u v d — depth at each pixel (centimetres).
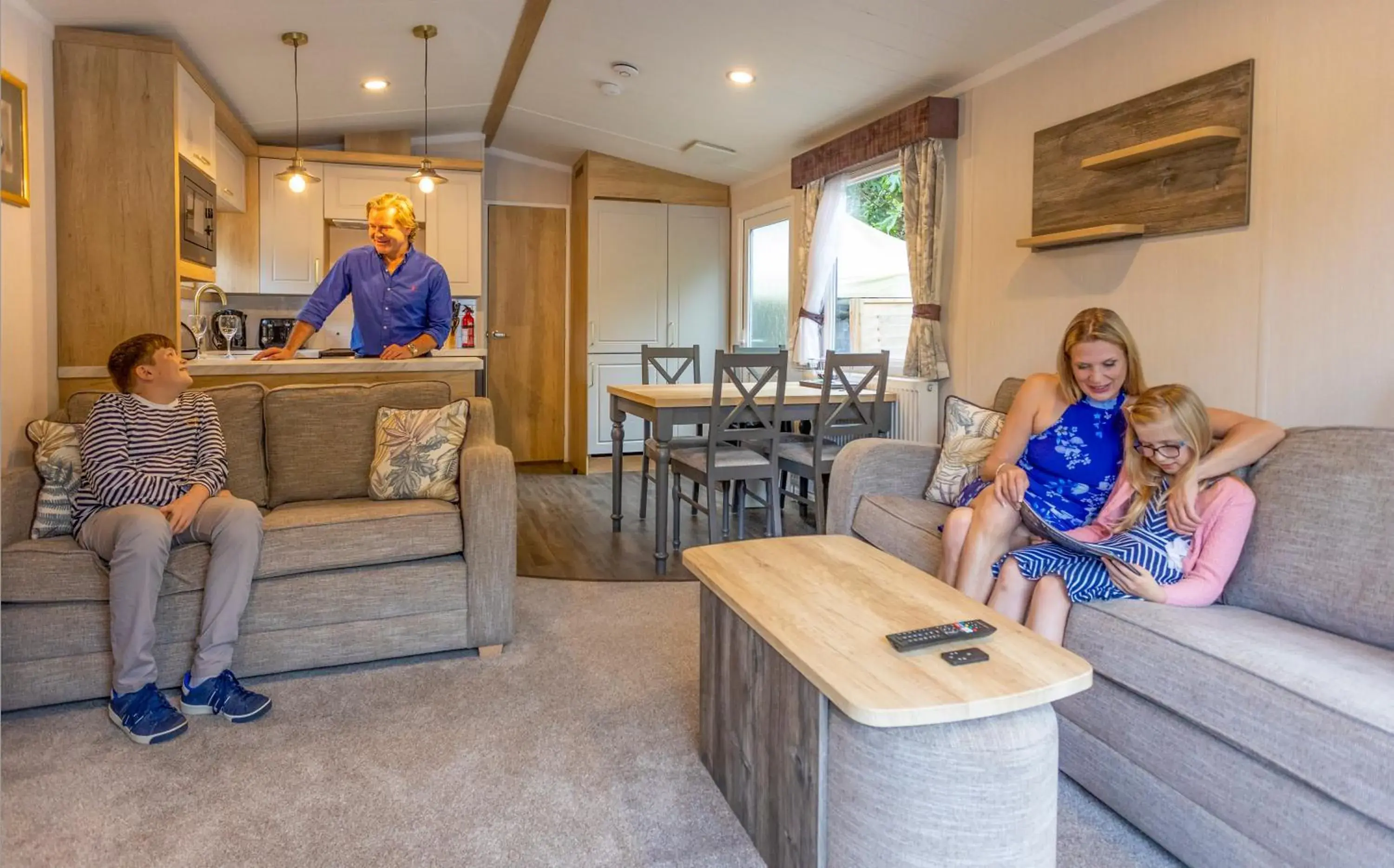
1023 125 346
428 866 164
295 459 298
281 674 256
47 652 226
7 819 178
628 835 175
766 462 395
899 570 198
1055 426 236
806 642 152
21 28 297
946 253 397
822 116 467
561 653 274
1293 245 242
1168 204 279
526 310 684
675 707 235
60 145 322
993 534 213
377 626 257
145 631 219
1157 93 281
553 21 398
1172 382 281
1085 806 184
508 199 673
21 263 294
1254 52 252
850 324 515
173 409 253
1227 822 149
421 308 415
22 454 292
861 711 127
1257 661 150
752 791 173
